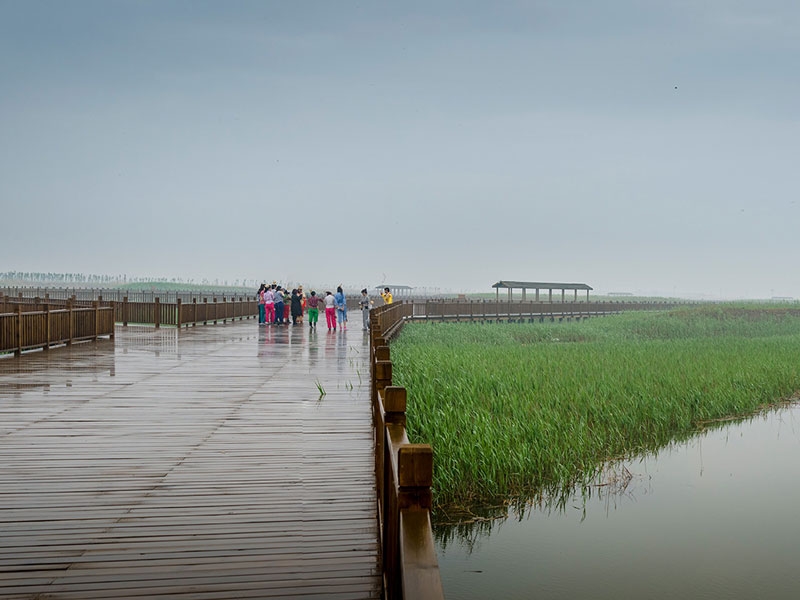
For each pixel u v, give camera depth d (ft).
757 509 26.04
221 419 28.04
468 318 137.18
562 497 27.37
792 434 40.29
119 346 59.67
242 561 13.33
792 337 107.14
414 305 123.44
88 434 24.98
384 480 12.46
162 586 12.14
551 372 50.24
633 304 203.41
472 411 34.53
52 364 46.09
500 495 26.81
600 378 48.67
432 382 41.86
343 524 15.55
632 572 20.24
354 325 99.45
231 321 105.60
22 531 14.90
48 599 11.60
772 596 18.71
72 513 16.17
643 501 27.02
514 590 19.10
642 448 36.47
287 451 22.57
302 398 33.42
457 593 18.92
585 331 121.39
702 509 26.04
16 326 49.73
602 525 24.25
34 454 21.98
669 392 46.06
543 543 22.57
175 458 21.57
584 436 33.99
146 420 27.71
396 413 13.01
